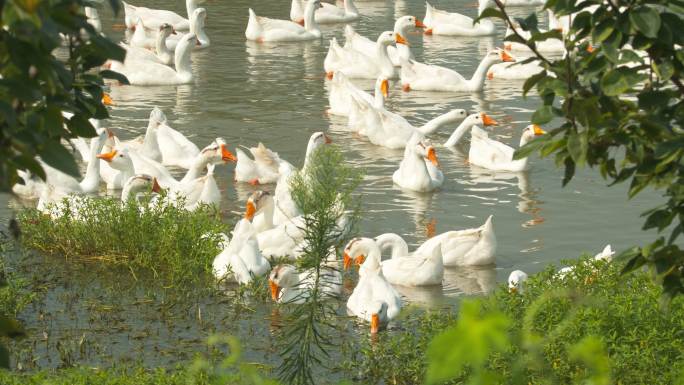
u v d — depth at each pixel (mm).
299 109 29641
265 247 18172
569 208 21078
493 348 10797
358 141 26734
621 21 6562
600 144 7062
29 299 14938
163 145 24562
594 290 13711
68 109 6355
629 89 6840
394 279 17312
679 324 12289
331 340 14461
